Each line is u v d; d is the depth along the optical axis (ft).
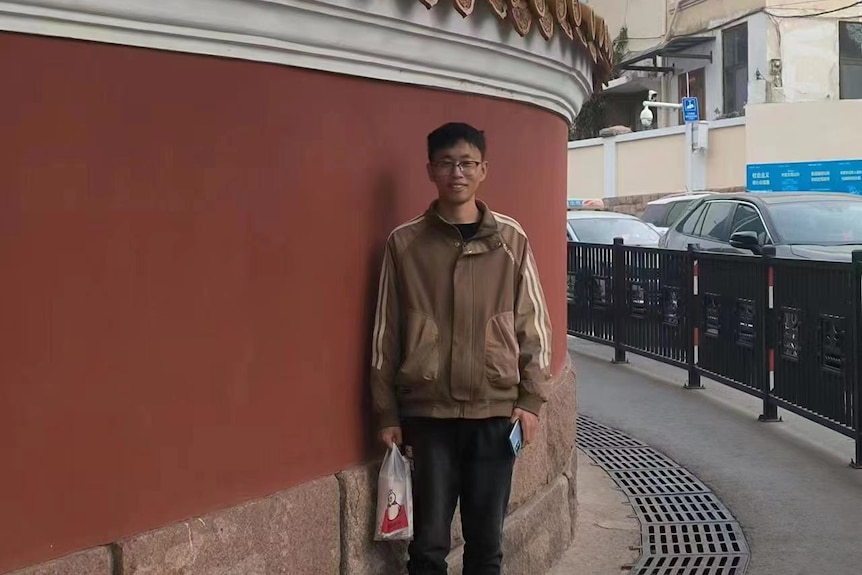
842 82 75.72
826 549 15.65
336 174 10.17
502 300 10.55
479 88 12.17
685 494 18.53
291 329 9.73
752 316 24.25
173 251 8.54
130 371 8.24
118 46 8.06
